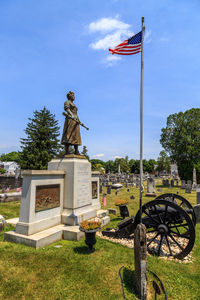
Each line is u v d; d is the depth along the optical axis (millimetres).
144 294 3941
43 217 7363
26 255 5512
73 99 10078
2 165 73312
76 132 9797
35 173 7012
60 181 8539
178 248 6945
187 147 34031
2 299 3811
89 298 3928
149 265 5375
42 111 39031
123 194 21625
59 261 5285
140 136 6953
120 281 4508
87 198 9539
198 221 9727
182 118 36438
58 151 39156
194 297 4137
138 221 7098
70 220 8062
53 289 4164
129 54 8125
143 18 7801
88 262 5293
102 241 6945
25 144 37500
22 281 4363
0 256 5371
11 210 11695
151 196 19938
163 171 78312
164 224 6469
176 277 4832
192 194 22219
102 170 60406
